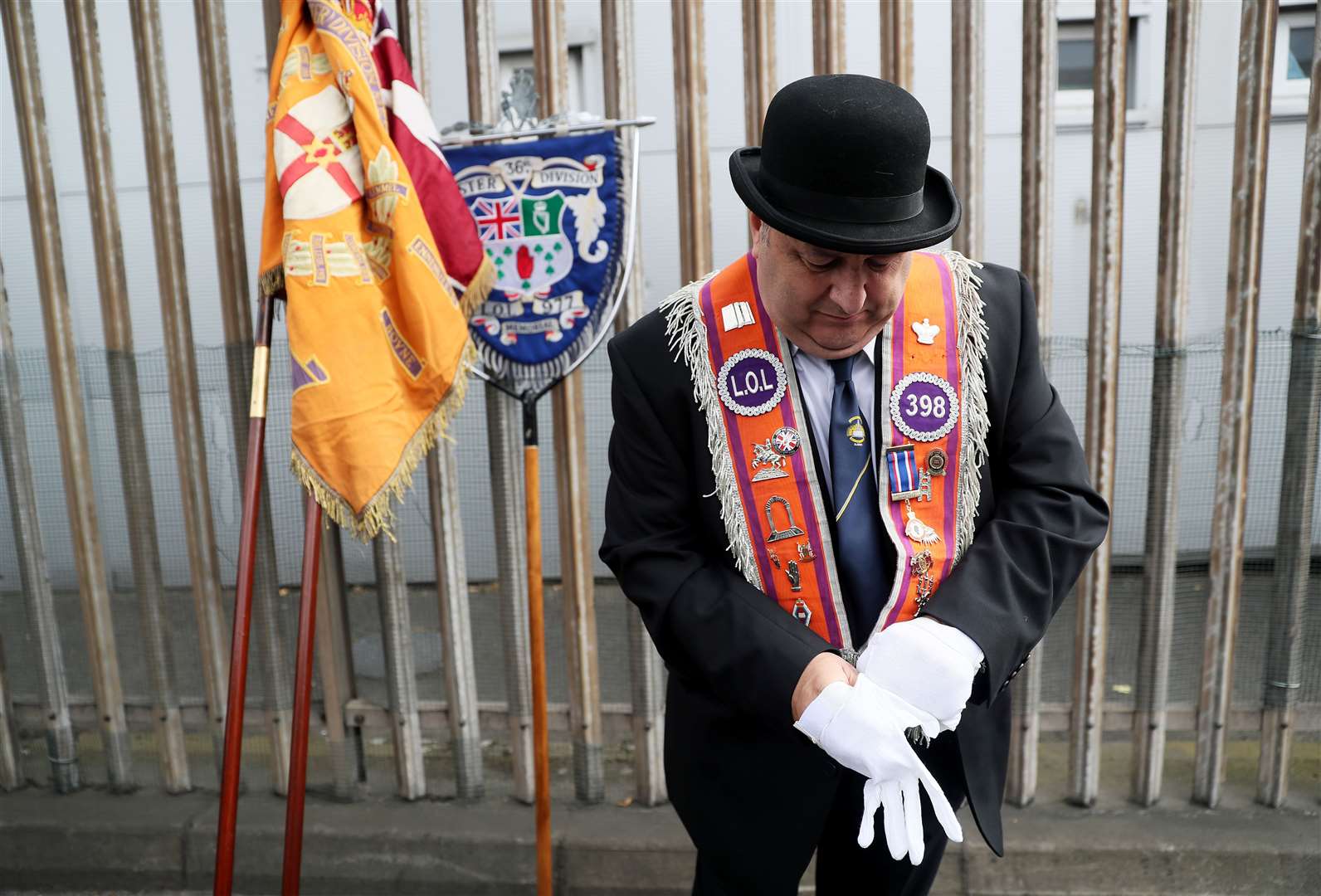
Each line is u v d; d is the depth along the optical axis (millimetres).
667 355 1527
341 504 1979
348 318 1995
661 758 2684
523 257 2350
